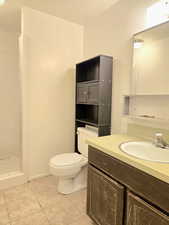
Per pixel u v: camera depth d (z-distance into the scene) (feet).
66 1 5.95
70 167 5.71
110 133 6.46
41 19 6.81
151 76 4.83
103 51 6.74
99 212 4.19
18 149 9.63
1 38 8.64
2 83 8.88
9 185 6.48
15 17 7.21
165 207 2.63
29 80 6.77
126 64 5.69
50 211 5.20
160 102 4.66
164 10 4.47
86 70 7.83
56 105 7.59
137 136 5.19
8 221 4.73
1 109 8.96
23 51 6.45
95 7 6.28
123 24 5.74
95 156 4.36
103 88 6.13
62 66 7.59
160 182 2.70
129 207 3.32
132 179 3.25
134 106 5.43
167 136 4.39
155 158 4.05
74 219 4.89
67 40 7.61
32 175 7.16
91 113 7.61
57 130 7.73
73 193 6.23
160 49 4.56
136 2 5.24
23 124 6.72
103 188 4.02
